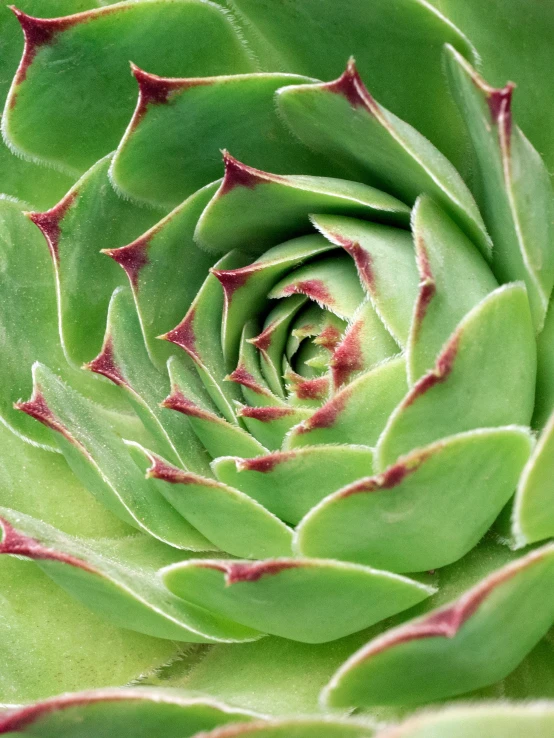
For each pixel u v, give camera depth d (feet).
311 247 0.33
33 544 0.29
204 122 0.34
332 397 0.30
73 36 0.34
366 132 0.30
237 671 0.32
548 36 0.30
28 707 0.24
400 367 0.28
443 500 0.27
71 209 0.36
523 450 0.26
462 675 0.26
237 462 0.29
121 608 0.30
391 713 0.28
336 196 0.31
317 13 0.32
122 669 0.34
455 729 0.19
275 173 0.36
